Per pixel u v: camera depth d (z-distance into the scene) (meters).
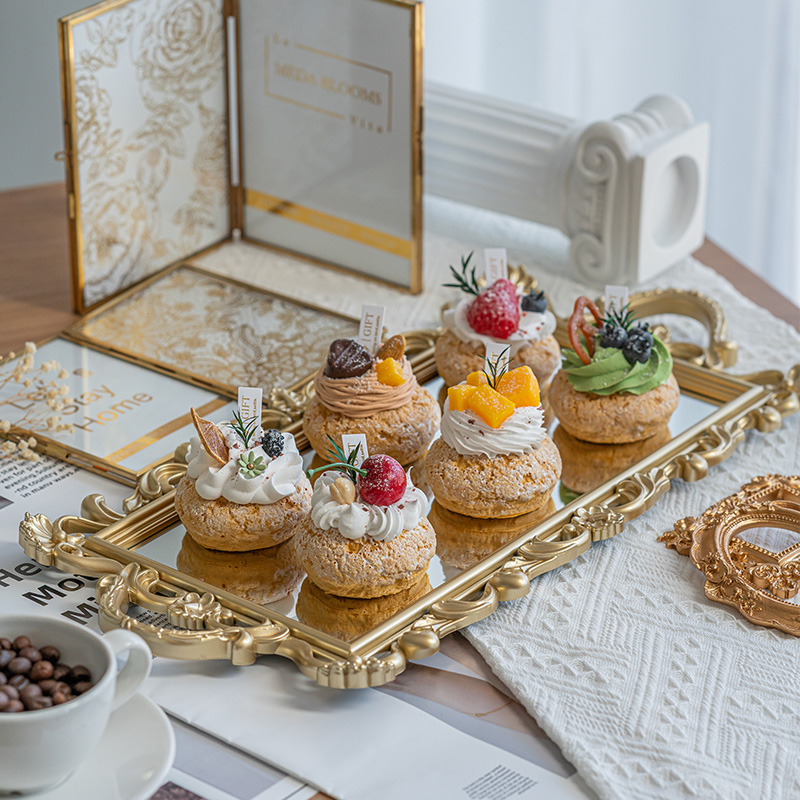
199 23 2.35
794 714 1.33
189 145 2.43
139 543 1.57
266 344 2.13
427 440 1.75
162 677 1.36
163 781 1.22
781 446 1.87
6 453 1.81
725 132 3.27
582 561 1.59
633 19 3.20
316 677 1.32
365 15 2.22
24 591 1.50
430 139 2.61
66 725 1.08
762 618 1.47
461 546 1.58
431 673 1.39
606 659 1.40
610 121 2.29
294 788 1.23
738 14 3.11
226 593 1.44
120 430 1.85
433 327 2.26
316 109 2.37
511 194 2.51
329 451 1.67
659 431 1.84
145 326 2.18
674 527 1.64
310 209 2.48
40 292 2.33
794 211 3.31
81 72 2.10
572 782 1.24
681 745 1.28
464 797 1.21
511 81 3.33
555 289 2.40
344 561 1.43
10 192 2.73
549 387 1.93
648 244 2.34
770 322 2.28
